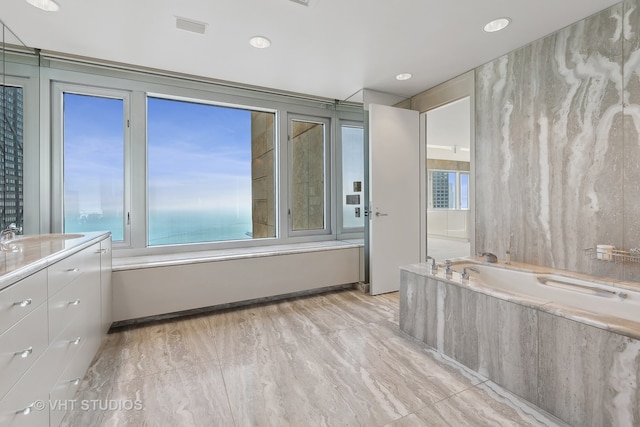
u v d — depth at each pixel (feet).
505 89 8.80
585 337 4.59
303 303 10.56
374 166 11.17
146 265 8.50
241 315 9.45
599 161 6.89
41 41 7.68
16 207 7.56
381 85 11.11
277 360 6.75
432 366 6.50
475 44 8.16
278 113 12.01
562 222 7.64
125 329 8.39
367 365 6.55
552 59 7.68
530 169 8.29
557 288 7.11
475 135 9.76
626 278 6.54
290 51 8.41
